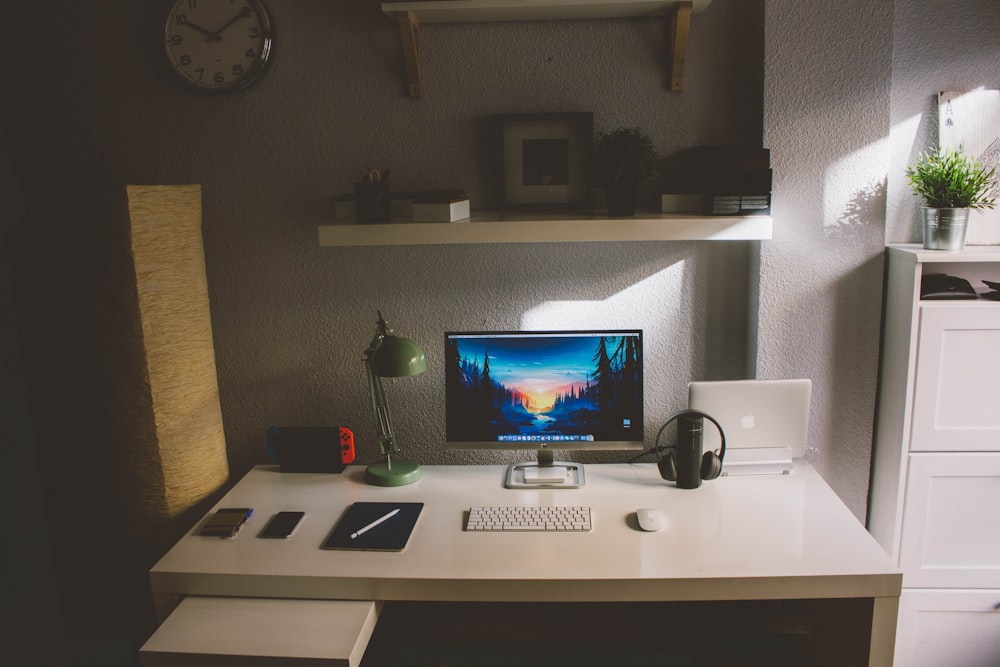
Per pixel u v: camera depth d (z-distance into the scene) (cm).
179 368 218
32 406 241
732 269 234
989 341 206
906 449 215
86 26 229
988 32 220
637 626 242
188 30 225
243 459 257
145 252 206
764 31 212
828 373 229
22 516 228
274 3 225
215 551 191
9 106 234
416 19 217
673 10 210
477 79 226
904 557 221
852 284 223
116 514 226
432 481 229
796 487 218
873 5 208
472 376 224
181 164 236
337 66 228
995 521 217
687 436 215
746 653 233
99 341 210
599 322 240
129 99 233
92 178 238
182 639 165
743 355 240
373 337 243
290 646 162
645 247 234
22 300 235
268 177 236
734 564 179
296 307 244
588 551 186
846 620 194
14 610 225
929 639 225
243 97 231
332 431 235
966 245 227
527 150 226
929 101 224
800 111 215
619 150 204
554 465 235
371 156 233
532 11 210
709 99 224
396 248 238
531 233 202
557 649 231
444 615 244
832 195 219
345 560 185
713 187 201
